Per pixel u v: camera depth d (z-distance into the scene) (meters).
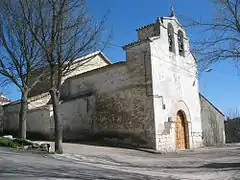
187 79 27.50
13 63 20.61
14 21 19.97
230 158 18.95
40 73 22.19
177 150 24.42
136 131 23.58
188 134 26.77
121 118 24.55
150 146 22.69
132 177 11.73
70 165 13.53
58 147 17.38
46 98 28.92
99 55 33.25
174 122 24.92
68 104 27.14
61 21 17.39
